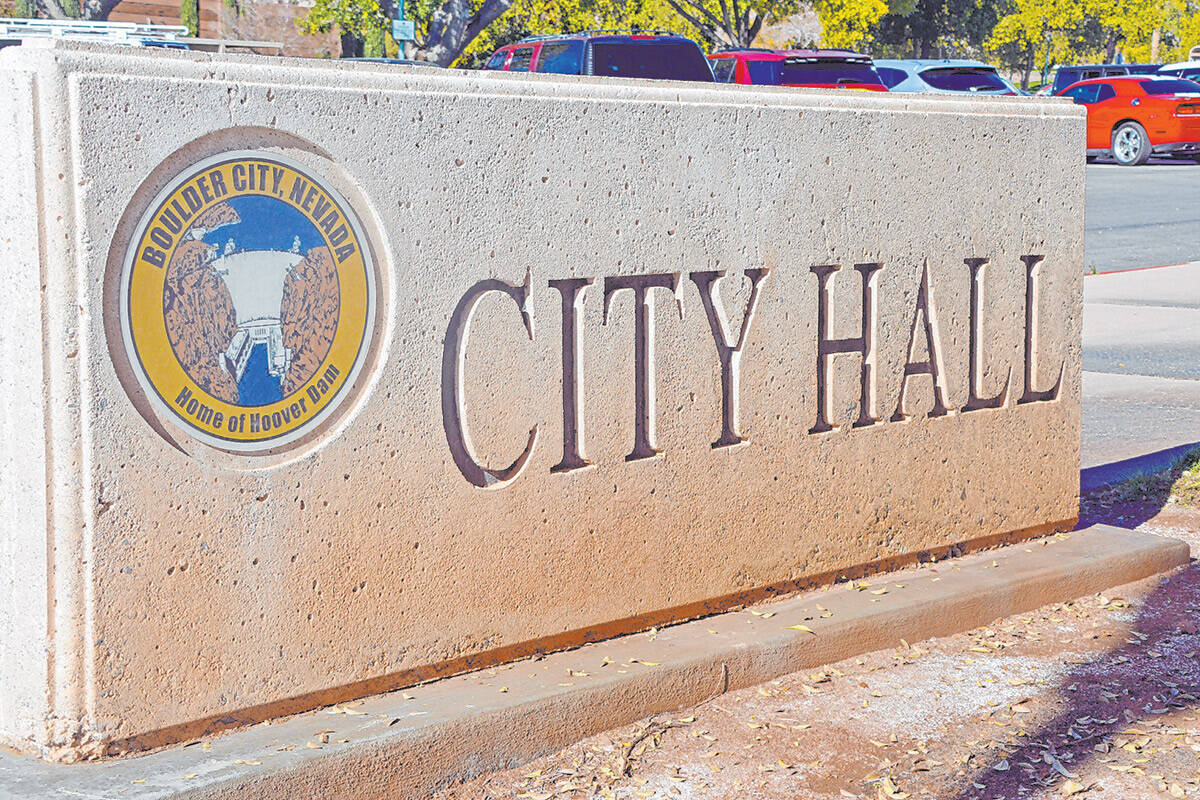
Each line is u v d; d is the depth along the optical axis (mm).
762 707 3959
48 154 2844
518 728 3500
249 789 2979
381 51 30203
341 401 3389
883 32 48781
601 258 3908
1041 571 4941
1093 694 4129
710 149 4145
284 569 3301
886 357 4742
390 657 3543
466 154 3574
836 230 4527
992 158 5000
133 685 3049
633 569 4102
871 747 3725
